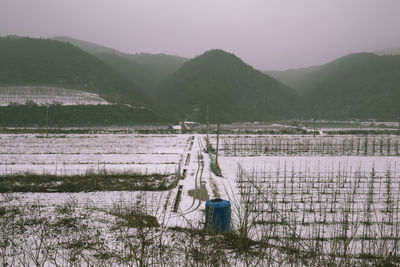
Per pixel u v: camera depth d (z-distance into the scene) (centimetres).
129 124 7556
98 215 1253
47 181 2048
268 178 2208
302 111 15275
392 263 830
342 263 766
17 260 829
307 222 1325
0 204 1539
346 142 4494
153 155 3250
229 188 1934
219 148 3891
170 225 1227
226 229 1059
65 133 5494
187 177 2234
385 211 1516
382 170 2567
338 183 2039
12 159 2914
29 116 7050
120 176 2200
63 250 890
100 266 768
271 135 5703
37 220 1179
